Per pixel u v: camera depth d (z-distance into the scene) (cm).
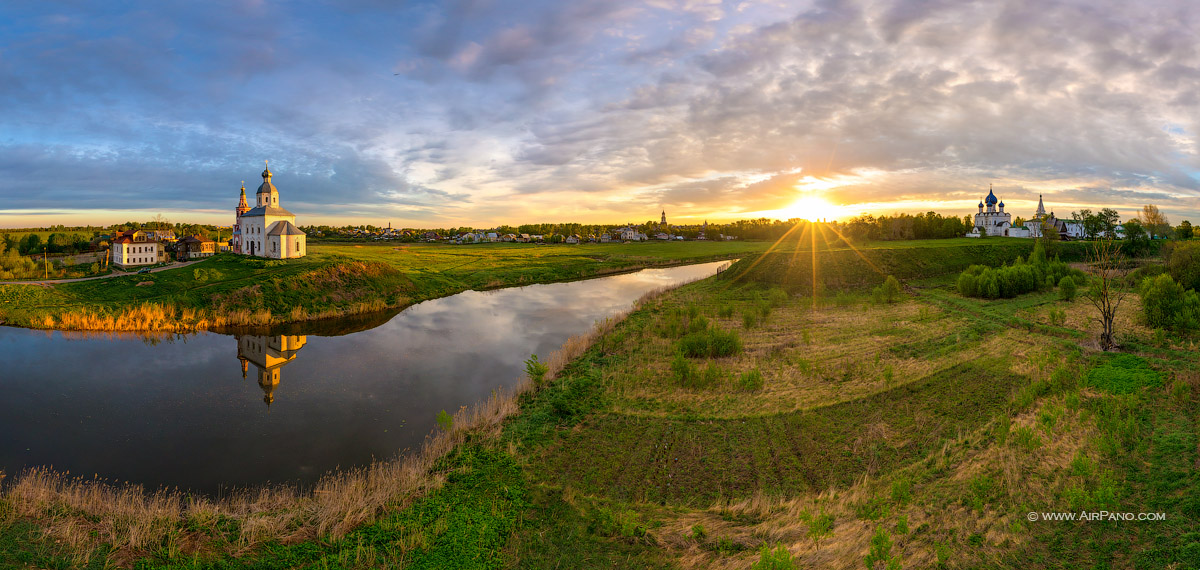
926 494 1775
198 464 2402
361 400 3209
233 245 10369
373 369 3859
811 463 2109
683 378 3048
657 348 3853
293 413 3003
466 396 3284
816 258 7862
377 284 7138
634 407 2700
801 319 4884
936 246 9112
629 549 1611
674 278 9862
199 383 3534
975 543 1462
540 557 1593
